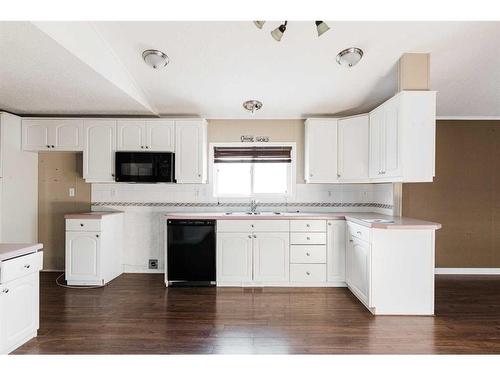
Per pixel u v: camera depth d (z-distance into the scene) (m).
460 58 3.05
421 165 2.93
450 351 2.31
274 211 4.44
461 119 4.52
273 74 3.34
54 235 4.47
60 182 4.48
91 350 2.30
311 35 2.73
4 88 3.17
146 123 4.05
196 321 2.82
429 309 2.99
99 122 4.06
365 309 3.12
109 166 4.05
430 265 3.00
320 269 3.81
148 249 4.47
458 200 4.52
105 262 3.94
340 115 4.36
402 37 2.75
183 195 4.46
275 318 2.89
